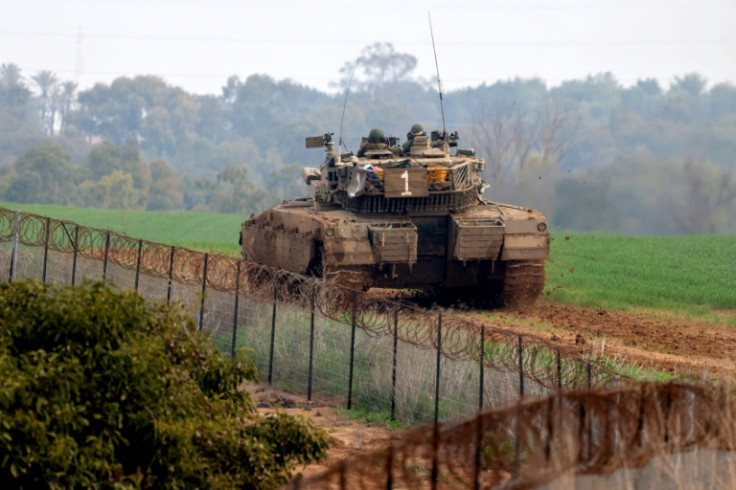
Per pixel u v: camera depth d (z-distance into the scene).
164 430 38.91
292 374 74.75
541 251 104.12
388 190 102.81
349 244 99.56
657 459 32.47
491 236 102.88
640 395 33.97
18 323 38.84
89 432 38.41
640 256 180.50
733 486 32.69
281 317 81.88
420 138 113.69
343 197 110.12
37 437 35.84
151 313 42.78
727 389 36.56
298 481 32.22
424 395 65.88
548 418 31.66
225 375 44.91
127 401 39.06
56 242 89.44
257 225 122.69
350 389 67.75
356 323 69.44
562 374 57.91
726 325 105.00
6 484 36.31
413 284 107.94
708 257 181.12
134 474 39.09
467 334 64.62
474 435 33.88
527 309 109.75
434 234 106.62
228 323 83.94
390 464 31.69
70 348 38.66
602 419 33.00
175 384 40.94
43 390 36.81
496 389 61.00
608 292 126.81
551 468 30.72
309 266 104.81
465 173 106.69
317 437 45.22
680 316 110.25
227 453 42.62
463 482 31.77
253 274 84.69
